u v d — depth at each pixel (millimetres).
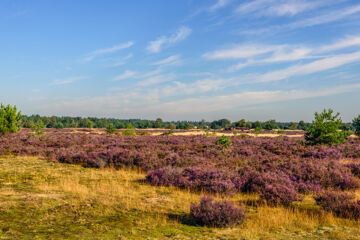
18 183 11398
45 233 5758
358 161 18188
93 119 199375
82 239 5500
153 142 32844
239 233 6383
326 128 21703
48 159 19234
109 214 7465
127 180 13312
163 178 12531
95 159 17891
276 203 9211
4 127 29641
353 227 6938
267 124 111375
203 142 33656
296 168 13094
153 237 5852
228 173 12555
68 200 8617
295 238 6027
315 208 8930
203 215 6977
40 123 35875
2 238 5312
